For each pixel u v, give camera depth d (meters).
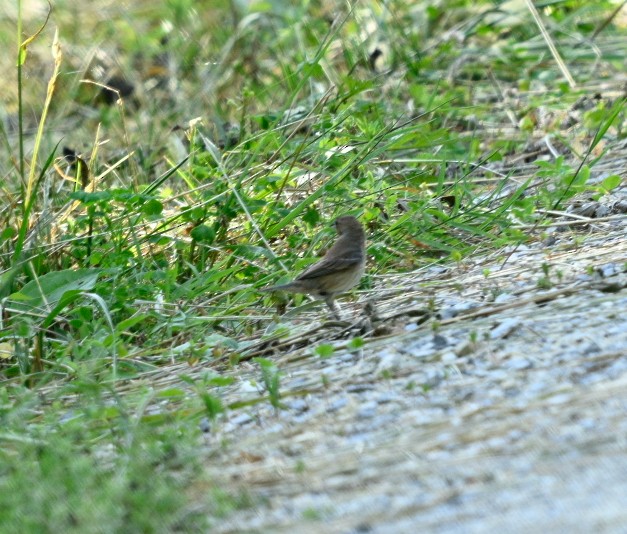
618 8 21.62
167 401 9.29
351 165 13.88
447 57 21.61
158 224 13.32
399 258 12.98
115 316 11.61
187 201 13.89
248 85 19.69
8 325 11.20
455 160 15.26
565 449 6.96
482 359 8.84
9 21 23.67
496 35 22.94
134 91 21.67
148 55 22.77
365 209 13.05
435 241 13.03
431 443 7.38
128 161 17.33
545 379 8.23
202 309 11.69
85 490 6.97
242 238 12.92
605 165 15.83
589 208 13.61
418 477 6.91
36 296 11.37
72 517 6.71
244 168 14.20
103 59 22.20
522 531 6.04
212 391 9.39
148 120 20.16
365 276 12.22
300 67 16.58
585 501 6.28
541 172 13.84
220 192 13.32
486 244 12.98
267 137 14.18
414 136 15.23
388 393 8.49
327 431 7.99
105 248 12.52
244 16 23.25
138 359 10.71
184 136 18.28
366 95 19.03
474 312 10.12
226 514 6.77
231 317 11.19
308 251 12.66
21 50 12.27
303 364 9.65
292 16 22.33
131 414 9.12
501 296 10.62
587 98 18.69
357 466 7.22
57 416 9.07
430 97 18.30
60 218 13.03
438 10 23.59
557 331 9.17
